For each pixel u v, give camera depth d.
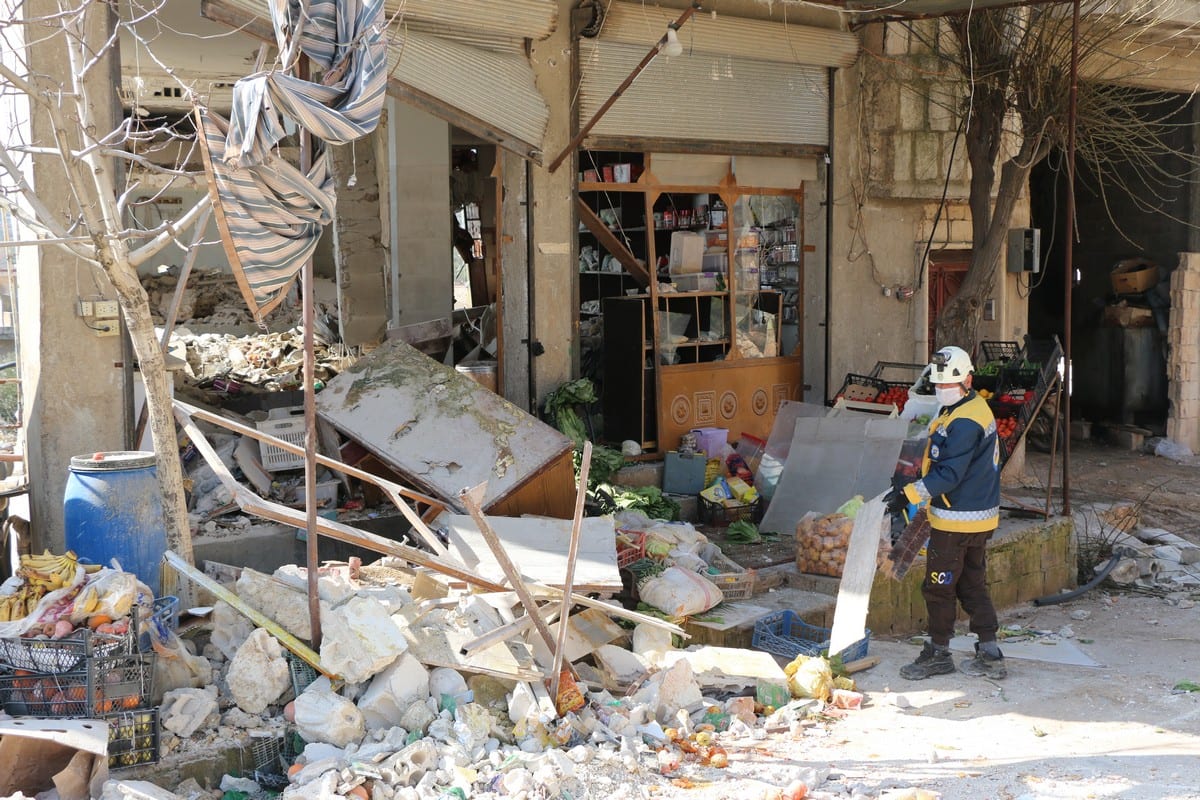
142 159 5.91
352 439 8.44
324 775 4.98
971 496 7.02
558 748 5.61
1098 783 5.41
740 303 11.99
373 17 5.29
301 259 5.44
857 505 8.84
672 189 11.22
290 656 5.74
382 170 13.30
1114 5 13.20
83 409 7.40
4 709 5.11
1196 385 16.23
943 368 7.05
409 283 13.22
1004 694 6.88
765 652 7.07
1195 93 15.85
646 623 6.75
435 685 5.77
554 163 10.09
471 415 8.52
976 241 12.29
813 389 12.62
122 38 12.68
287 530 8.04
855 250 12.66
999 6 10.53
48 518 7.34
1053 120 11.97
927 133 12.73
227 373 12.10
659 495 9.91
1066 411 10.20
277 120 4.86
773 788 5.21
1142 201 16.70
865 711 6.55
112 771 5.03
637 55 10.58
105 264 5.73
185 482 8.41
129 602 5.32
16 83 5.44
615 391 11.12
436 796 4.98
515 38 9.37
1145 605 9.70
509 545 7.12
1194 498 13.47
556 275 10.31
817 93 12.18
